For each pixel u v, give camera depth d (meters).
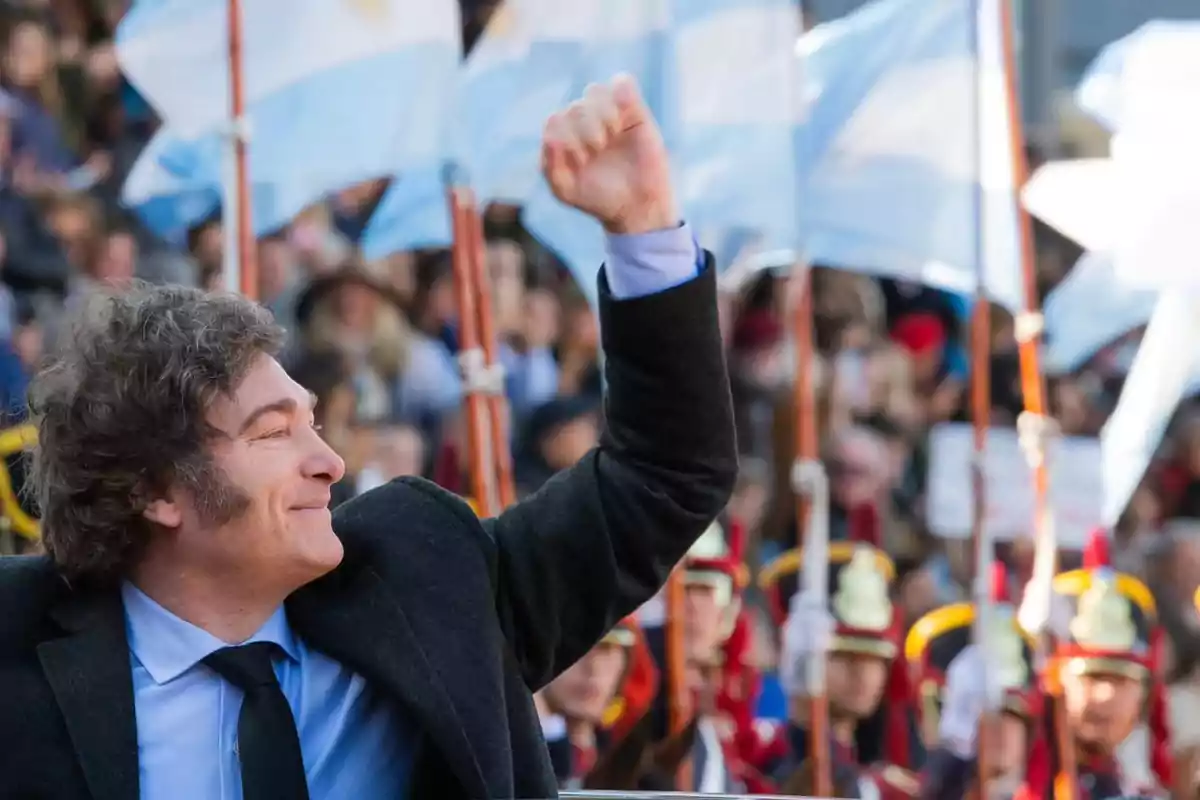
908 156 13.80
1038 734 13.59
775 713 14.83
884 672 13.77
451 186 12.02
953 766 13.40
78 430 5.66
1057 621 13.94
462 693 5.71
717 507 6.14
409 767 5.78
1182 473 20.03
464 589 5.88
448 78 11.98
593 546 6.02
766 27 13.25
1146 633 13.74
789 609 14.57
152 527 5.76
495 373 11.91
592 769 11.90
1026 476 14.45
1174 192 13.64
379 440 14.39
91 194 16.86
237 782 5.59
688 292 5.95
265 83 11.90
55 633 5.67
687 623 12.85
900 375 19.72
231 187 11.27
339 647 5.72
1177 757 13.92
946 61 13.78
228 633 5.77
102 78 17.50
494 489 12.07
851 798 13.41
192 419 5.60
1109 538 14.95
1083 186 13.82
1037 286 22.11
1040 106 24.42
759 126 13.25
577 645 6.15
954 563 17.52
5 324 14.81
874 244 13.94
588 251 12.90
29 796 5.45
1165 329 14.26
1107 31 24.94
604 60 12.52
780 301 19.62
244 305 5.82
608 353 6.08
